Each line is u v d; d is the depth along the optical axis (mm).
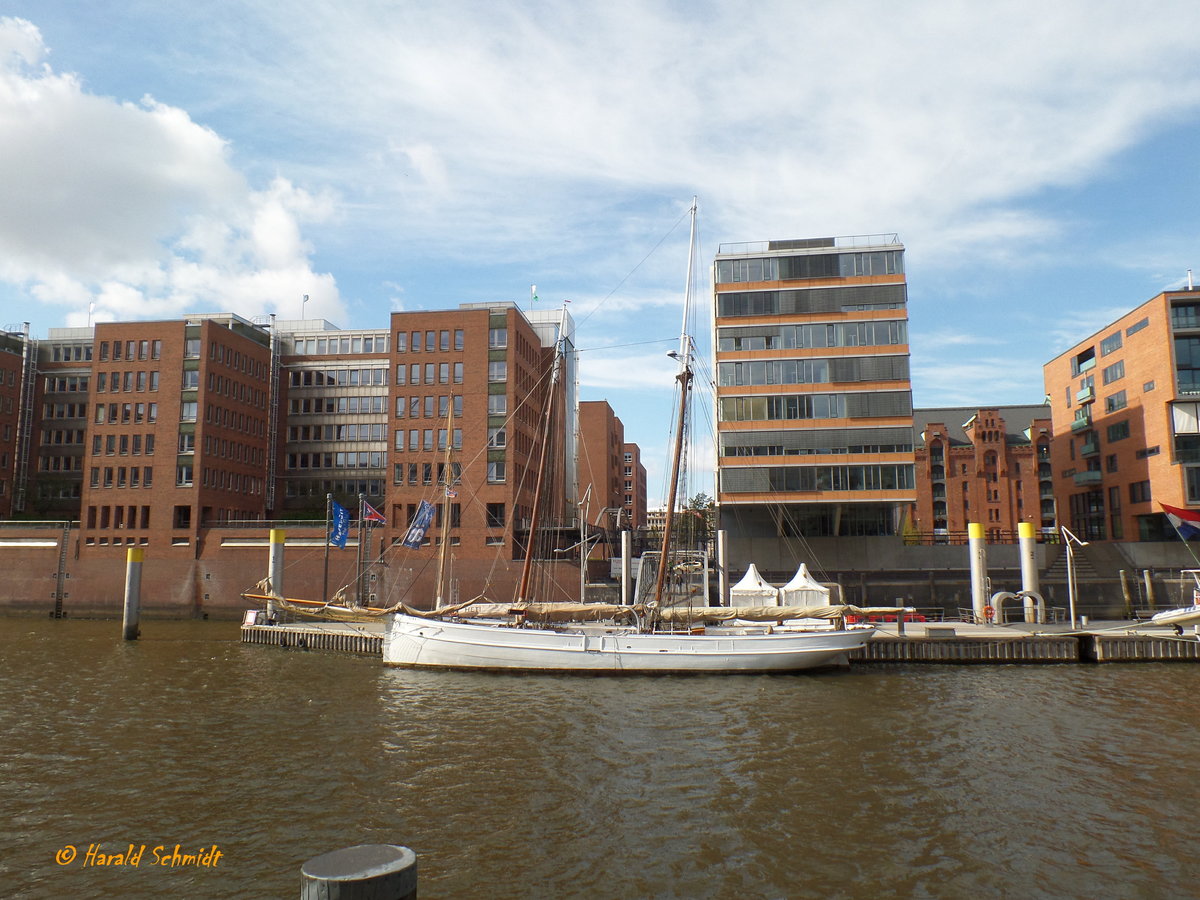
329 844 19188
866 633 46094
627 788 23281
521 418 85312
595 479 137500
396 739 29031
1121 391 83375
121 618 82000
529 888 16781
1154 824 20406
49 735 29609
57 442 108938
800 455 73562
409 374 84688
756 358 75250
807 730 30297
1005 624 56719
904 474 72250
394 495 82500
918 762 25953
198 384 86938
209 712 33688
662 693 37938
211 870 17781
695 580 63156
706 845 19031
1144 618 64688
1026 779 24109
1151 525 79750
